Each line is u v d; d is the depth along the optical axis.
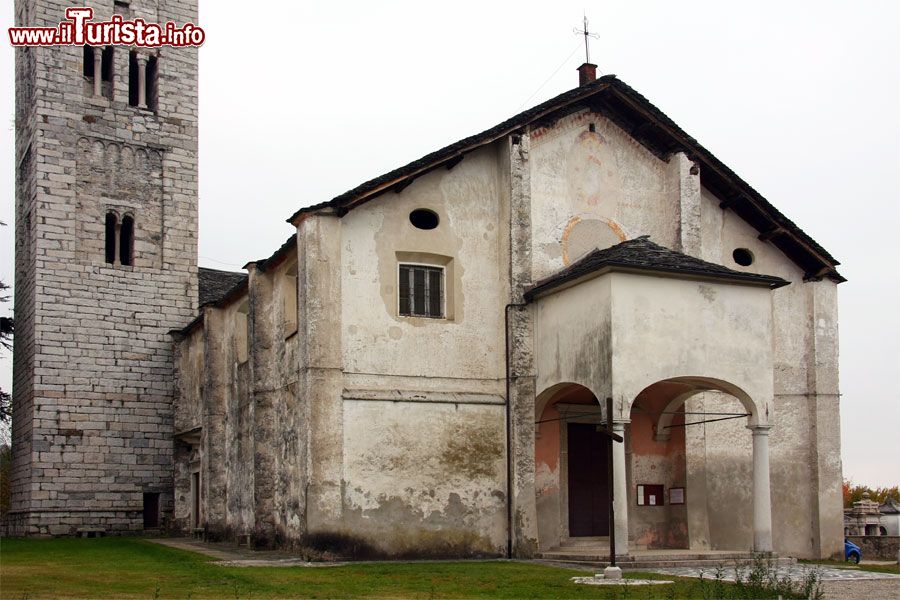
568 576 18.58
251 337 27.09
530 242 25.55
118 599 14.70
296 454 23.75
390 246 24.59
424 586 16.88
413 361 24.42
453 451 24.33
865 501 42.69
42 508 35.75
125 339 38.28
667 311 22.47
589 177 27.11
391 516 23.30
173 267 39.66
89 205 38.44
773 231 29.19
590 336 22.69
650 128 27.75
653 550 25.23
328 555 22.36
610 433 18.62
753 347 23.33
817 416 28.86
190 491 36.91
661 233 27.89
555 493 25.38
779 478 28.22
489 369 25.31
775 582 16.33
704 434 26.67
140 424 37.97
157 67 40.81
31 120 39.25
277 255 25.91
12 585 16.56
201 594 15.48
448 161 25.27
